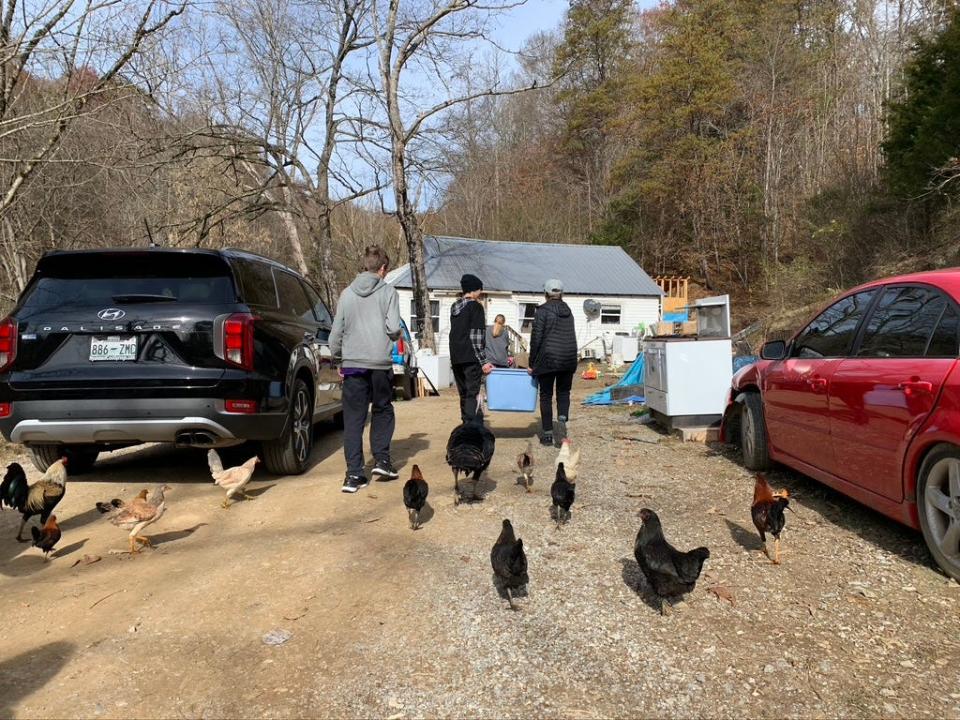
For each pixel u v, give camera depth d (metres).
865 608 3.37
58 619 3.43
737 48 38.53
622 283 30.22
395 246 31.77
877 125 27.73
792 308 24.31
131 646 3.13
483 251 30.67
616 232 40.84
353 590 3.72
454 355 6.65
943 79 18.00
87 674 2.90
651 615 3.38
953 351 3.56
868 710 2.59
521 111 45.72
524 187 43.38
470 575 3.89
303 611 3.47
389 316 5.77
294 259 28.45
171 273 5.62
